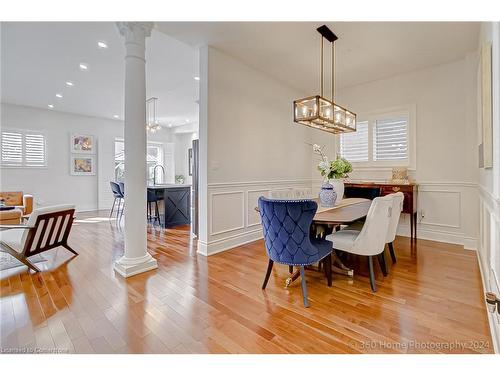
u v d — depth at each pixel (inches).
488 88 79.9
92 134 294.2
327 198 116.6
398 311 77.1
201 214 136.6
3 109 238.8
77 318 73.3
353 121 141.3
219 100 138.8
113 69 165.6
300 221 79.4
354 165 193.5
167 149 374.6
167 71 175.0
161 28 116.4
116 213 269.9
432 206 160.4
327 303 82.4
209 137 133.9
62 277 102.7
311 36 122.7
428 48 134.9
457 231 151.3
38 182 258.2
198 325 70.3
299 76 174.7
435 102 158.2
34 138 255.4
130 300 84.0
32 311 76.9
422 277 102.5
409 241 157.6
